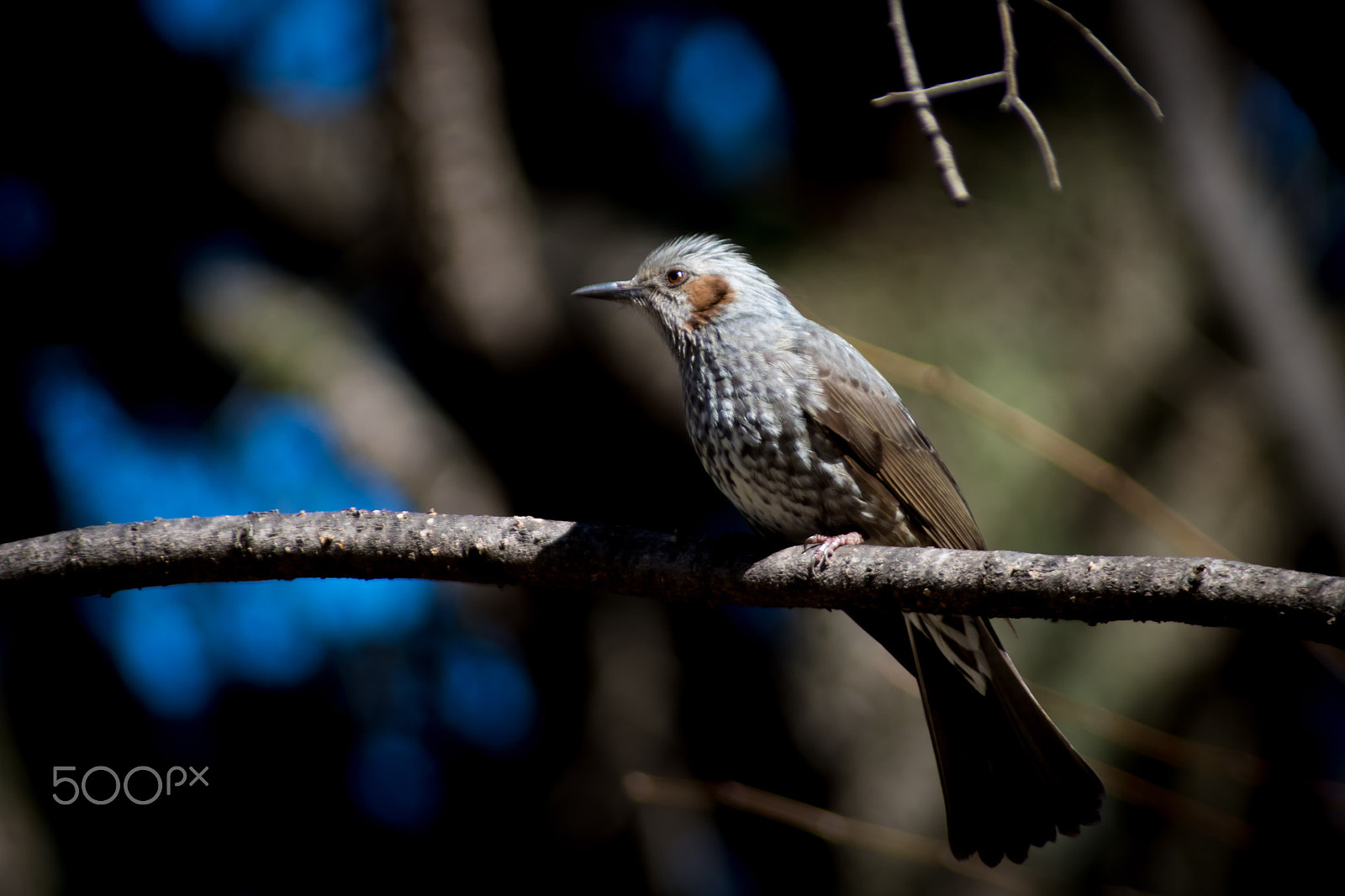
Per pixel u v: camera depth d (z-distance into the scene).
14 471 13.09
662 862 12.27
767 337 7.40
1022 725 6.79
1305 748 11.92
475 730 13.22
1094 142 13.84
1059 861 10.73
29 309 13.84
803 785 12.54
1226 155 9.26
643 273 8.12
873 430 7.18
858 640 12.16
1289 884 10.67
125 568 5.95
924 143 14.15
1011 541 11.55
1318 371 8.55
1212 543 6.85
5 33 14.06
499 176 13.84
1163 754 7.57
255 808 12.48
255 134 14.72
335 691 12.69
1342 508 8.17
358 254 14.65
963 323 12.63
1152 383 12.37
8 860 10.30
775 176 14.50
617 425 13.95
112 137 14.38
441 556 5.93
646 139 15.24
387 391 13.59
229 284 14.20
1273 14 6.05
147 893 11.90
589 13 15.42
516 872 12.82
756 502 7.48
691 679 13.22
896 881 11.09
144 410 13.83
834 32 14.76
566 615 13.18
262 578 6.04
